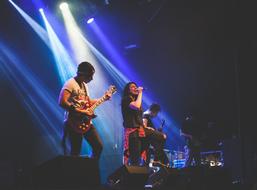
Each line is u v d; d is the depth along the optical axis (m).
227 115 11.06
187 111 11.75
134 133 5.88
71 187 4.46
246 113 7.70
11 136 11.14
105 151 11.19
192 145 9.22
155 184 5.59
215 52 11.28
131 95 6.12
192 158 9.20
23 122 11.38
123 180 5.07
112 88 5.61
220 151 9.34
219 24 10.84
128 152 5.92
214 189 5.57
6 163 7.46
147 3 9.66
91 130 5.27
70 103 5.16
